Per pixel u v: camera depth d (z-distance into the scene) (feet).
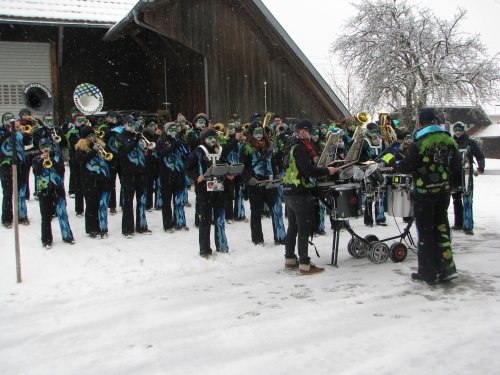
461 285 19.10
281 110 55.16
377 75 72.43
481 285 19.02
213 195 25.29
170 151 29.32
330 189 22.25
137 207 29.09
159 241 27.71
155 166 34.65
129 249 26.02
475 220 34.32
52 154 25.82
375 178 22.48
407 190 22.66
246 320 16.21
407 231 23.72
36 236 27.20
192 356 13.62
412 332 14.39
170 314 17.38
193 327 15.89
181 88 57.11
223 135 33.09
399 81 71.67
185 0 49.47
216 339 14.73
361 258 24.66
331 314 16.31
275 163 30.22
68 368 13.39
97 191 27.68
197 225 31.04
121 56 63.46
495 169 70.64
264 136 27.17
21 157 28.86
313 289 19.57
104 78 62.59
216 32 51.31
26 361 14.03
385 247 23.38
